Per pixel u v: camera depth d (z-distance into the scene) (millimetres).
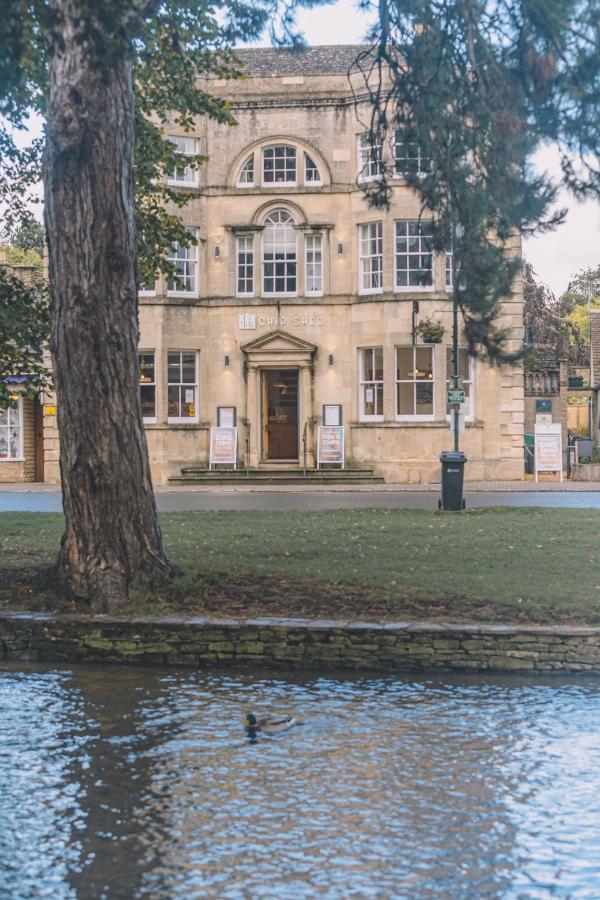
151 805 9125
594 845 8391
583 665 13203
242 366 41094
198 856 8227
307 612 14445
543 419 44438
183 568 16078
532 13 15180
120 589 15016
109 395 15109
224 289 41062
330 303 40688
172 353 40906
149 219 20453
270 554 17766
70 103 14516
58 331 15102
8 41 12203
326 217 40781
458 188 17594
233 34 17750
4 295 19312
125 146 14984
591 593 14805
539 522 22047
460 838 8508
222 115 20344
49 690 12664
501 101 15977
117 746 10562
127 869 8008
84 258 14844
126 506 15211
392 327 39656
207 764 10055
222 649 13844
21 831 8633
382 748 10484
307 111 40781
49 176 14930
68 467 15211
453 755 10289
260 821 8820
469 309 18375
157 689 12703
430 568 16547
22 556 17734
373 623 13766
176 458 40688
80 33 12273
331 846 8375
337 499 32250
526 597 14625
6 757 10250
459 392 26922
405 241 39781
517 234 18469
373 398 40531
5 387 20031
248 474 40281
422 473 39969
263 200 40906
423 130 17703
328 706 11953
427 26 17047
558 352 45312
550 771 9867
